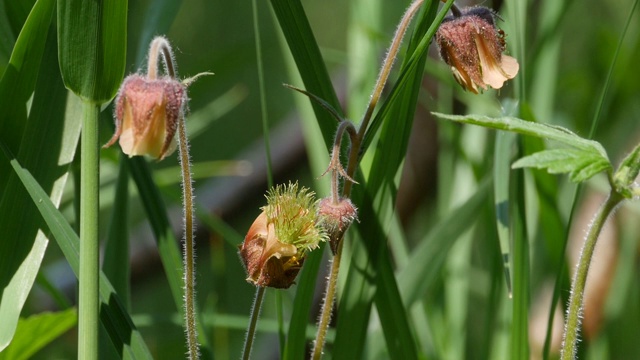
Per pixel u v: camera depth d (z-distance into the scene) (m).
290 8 0.55
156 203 0.57
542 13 0.65
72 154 0.55
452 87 0.65
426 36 0.53
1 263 0.55
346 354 0.57
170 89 0.52
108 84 0.52
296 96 0.64
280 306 0.57
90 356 0.52
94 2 0.51
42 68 0.55
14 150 0.55
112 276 0.58
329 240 0.53
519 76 0.58
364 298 0.56
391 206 0.56
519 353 0.58
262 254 0.53
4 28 0.57
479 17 0.55
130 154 0.52
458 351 0.63
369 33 0.64
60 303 0.60
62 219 0.53
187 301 0.53
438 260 0.61
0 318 0.54
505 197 0.57
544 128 0.51
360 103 0.64
